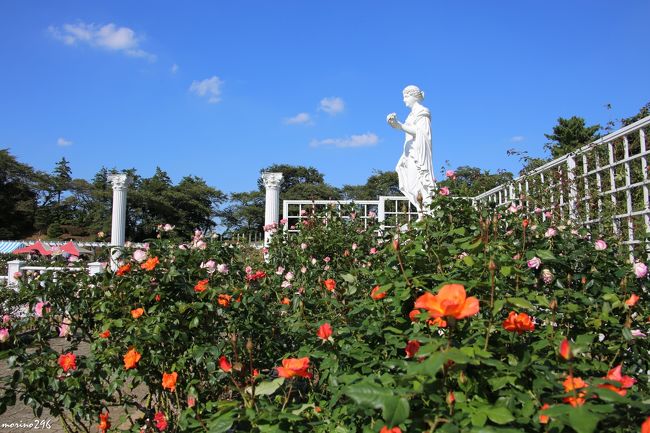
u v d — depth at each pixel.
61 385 2.43
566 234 2.69
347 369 1.83
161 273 2.59
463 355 1.11
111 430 2.55
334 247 5.54
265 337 2.69
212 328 2.59
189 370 2.49
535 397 1.29
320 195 48.94
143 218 47.28
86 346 5.49
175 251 2.87
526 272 2.03
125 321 2.52
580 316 1.98
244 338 2.45
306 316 2.64
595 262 2.32
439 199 2.93
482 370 1.39
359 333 2.05
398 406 1.10
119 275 2.65
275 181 12.06
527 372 1.42
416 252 2.11
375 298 2.00
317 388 2.26
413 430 1.23
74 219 51.09
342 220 6.50
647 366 1.95
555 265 2.31
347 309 2.54
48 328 2.72
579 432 0.98
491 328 1.49
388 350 1.90
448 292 1.24
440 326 1.53
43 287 2.78
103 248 3.29
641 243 2.65
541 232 2.70
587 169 4.57
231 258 3.58
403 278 1.91
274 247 5.63
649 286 2.22
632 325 2.03
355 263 4.40
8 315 2.82
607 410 1.07
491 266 1.55
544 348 1.66
